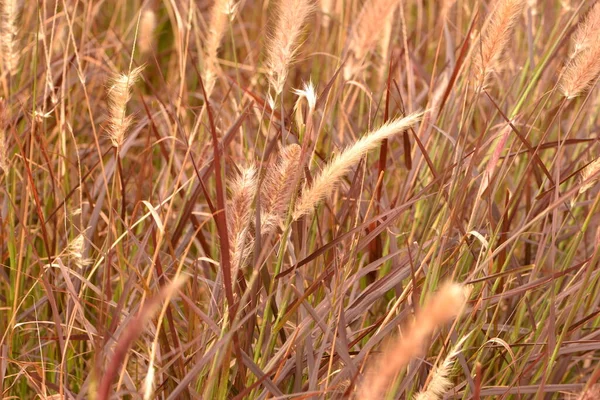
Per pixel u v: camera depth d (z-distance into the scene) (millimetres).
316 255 1289
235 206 1222
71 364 1473
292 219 1263
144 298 1266
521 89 1623
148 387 1151
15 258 1483
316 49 2100
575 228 1581
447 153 1560
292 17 1289
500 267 1429
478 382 1210
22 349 1475
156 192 1663
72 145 1731
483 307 1378
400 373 1238
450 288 965
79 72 1445
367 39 1479
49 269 1442
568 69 1373
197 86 2209
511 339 1422
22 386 1471
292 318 1456
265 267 1326
